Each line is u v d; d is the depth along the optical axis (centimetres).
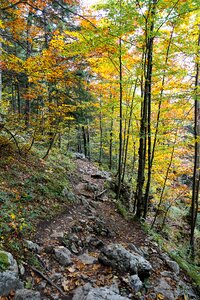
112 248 568
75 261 532
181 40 816
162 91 914
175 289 564
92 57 987
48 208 706
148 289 521
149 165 922
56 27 1254
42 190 776
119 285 482
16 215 586
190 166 1292
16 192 684
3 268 402
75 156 1794
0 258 414
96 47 855
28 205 662
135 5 745
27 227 569
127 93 1241
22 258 468
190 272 707
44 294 414
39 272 452
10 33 1042
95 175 1339
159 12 779
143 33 877
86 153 2353
